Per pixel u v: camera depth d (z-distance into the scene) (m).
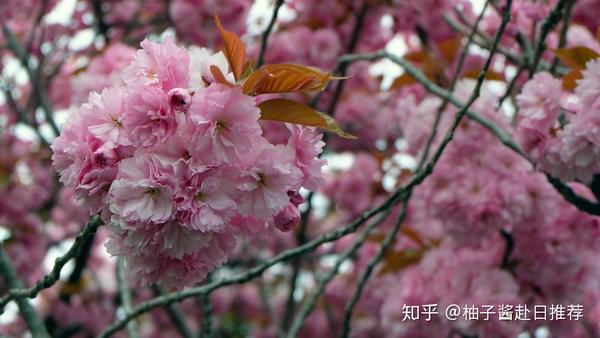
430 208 3.98
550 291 3.96
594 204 3.04
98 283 6.96
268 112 2.13
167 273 2.14
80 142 2.00
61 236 7.44
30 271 6.56
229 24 5.58
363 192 6.53
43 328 3.61
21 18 6.86
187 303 7.78
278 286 7.87
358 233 6.46
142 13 6.98
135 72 2.05
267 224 2.20
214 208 1.99
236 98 1.98
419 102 5.29
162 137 1.95
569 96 3.52
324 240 3.10
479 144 3.90
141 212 1.95
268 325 7.73
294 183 2.06
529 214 3.76
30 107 6.70
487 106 3.92
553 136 3.02
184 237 2.02
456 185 3.90
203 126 1.95
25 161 6.92
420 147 4.31
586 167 2.90
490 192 3.81
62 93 6.76
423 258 4.35
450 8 4.67
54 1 6.64
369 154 6.78
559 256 3.88
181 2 5.57
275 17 3.29
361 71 6.34
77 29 6.76
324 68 5.56
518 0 3.89
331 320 6.74
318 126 2.15
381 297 5.70
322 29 5.59
